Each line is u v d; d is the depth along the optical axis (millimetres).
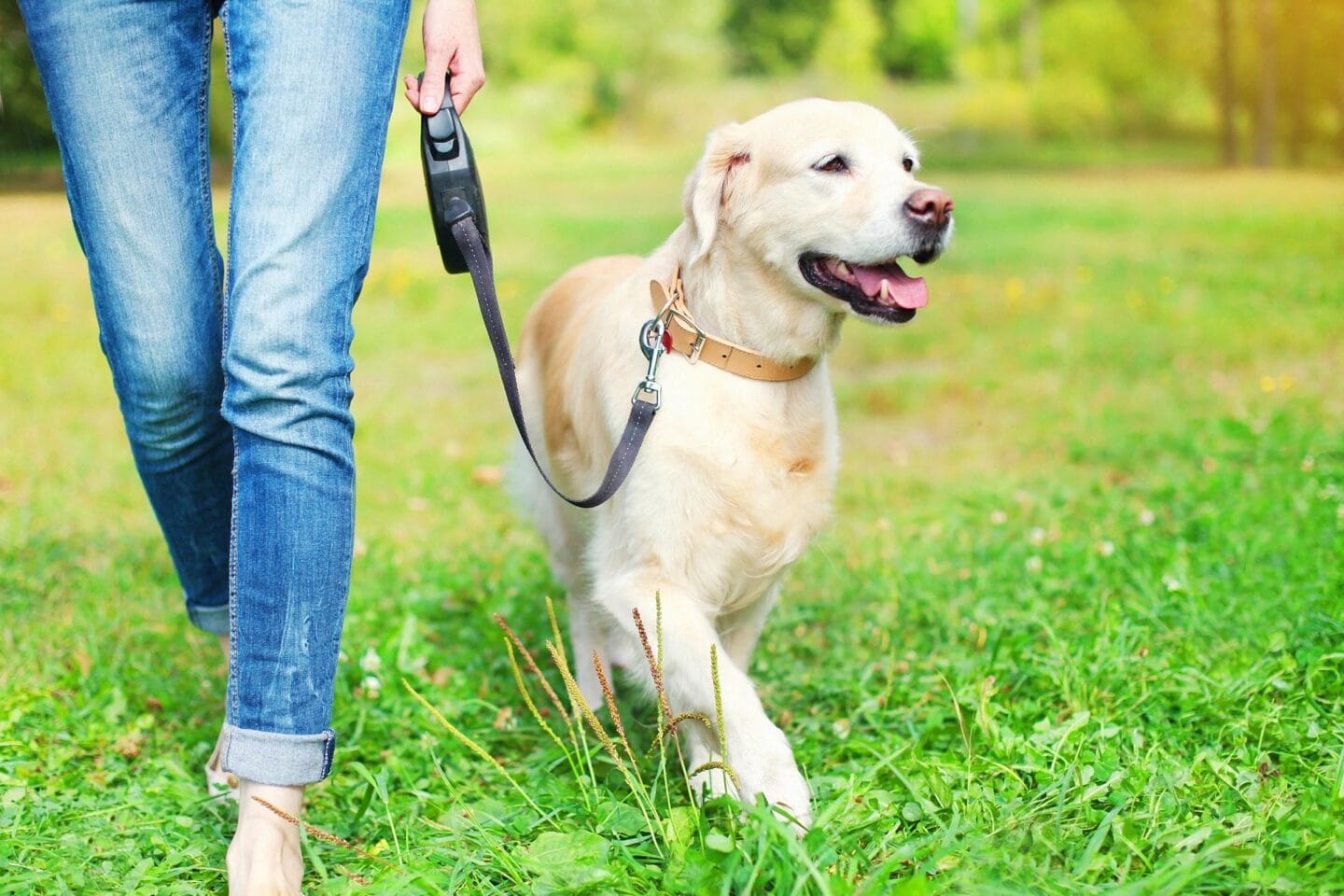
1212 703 2633
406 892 1990
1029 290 10047
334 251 2033
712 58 35906
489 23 32219
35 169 18359
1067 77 35312
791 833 1856
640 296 2762
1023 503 4816
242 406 1991
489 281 2361
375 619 3611
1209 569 3633
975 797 2211
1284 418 5598
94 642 3275
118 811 2379
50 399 6648
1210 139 34250
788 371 2668
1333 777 2236
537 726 2914
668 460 2541
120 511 4797
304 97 2014
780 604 3832
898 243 2607
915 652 3324
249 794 2006
